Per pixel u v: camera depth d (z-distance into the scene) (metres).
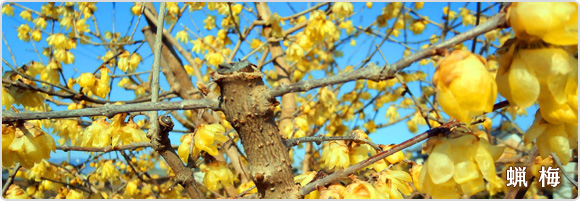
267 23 4.82
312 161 6.16
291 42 4.93
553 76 1.31
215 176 2.34
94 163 5.82
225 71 1.50
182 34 5.59
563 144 1.47
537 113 1.56
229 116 1.55
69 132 4.12
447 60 1.26
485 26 1.26
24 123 1.85
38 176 4.23
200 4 4.85
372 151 2.11
